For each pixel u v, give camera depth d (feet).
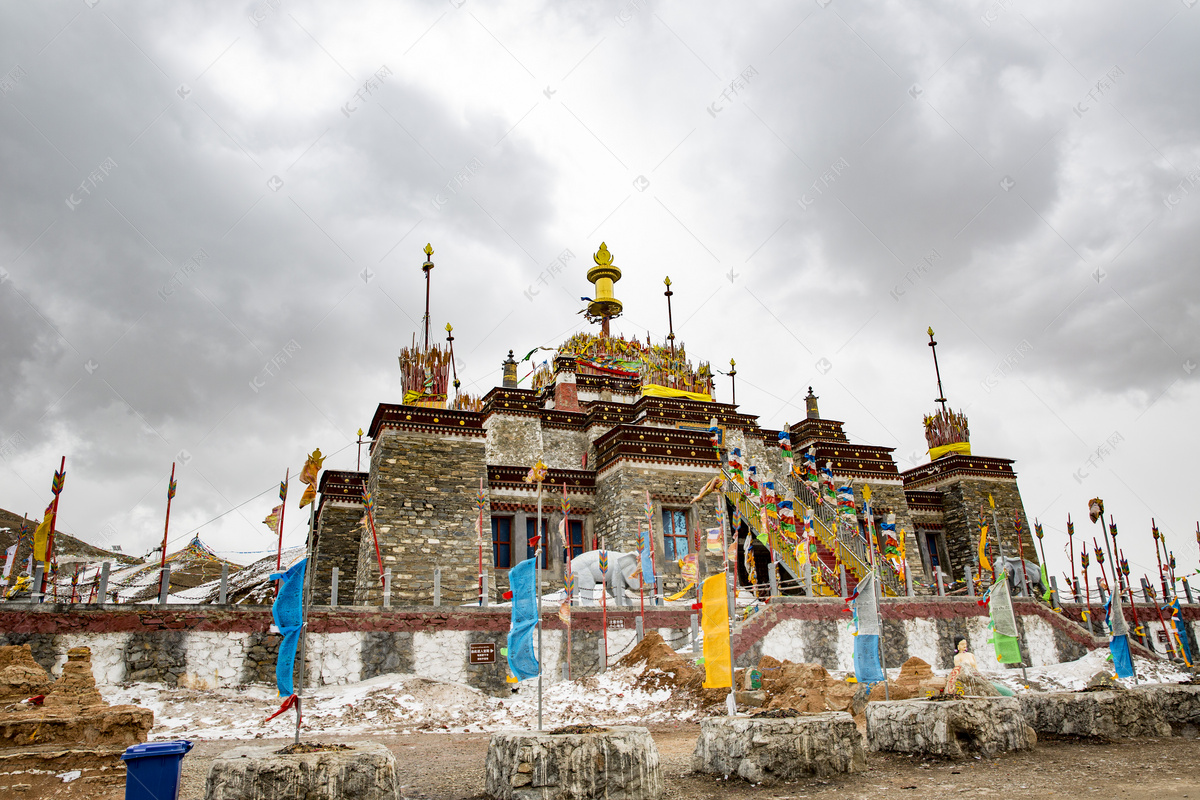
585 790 33.76
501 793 34.71
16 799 36.09
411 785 39.17
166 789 29.17
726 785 37.55
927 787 35.40
